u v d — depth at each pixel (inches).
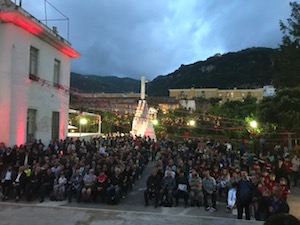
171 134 1285.7
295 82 1040.2
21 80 590.9
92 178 435.8
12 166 471.5
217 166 512.4
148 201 425.7
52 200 432.5
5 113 560.1
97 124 1318.9
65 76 802.8
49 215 340.2
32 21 597.0
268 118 762.2
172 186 426.6
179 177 434.0
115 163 493.7
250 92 3144.7
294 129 722.2
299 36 1072.2
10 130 561.0
